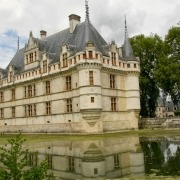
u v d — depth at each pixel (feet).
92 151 84.99
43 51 184.03
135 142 105.81
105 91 161.48
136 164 62.54
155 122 181.27
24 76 196.13
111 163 65.10
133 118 174.40
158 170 55.31
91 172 57.31
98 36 180.45
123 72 174.60
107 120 160.35
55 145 105.09
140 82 210.79
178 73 188.34
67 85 166.50
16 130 202.59
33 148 96.94
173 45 201.05
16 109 204.54
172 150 80.33
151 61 219.20
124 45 184.96
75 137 139.23
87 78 152.15
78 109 157.28
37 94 186.60
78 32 176.96
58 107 170.81
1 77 222.07
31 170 33.63
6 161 33.81
